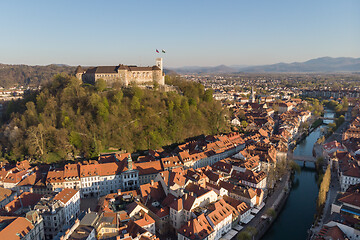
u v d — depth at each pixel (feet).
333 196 628.28
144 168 648.79
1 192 548.31
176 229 474.08
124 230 411.34
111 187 626.64
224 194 561.02
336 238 404.16
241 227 494.18
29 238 392.06
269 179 650.43
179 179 542.16
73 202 516.32
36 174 643.86
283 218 555.28
